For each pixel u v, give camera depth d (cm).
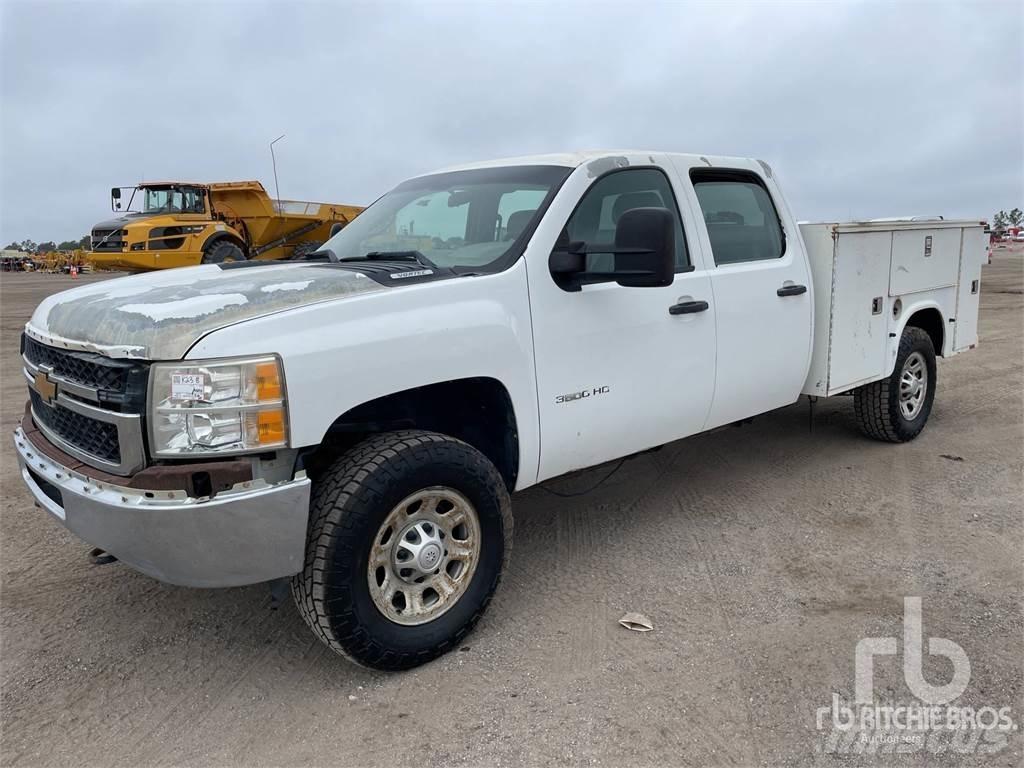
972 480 514
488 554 330
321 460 328
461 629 322
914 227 566
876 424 583
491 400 345
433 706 291
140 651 334
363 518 286
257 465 271
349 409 284
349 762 262
